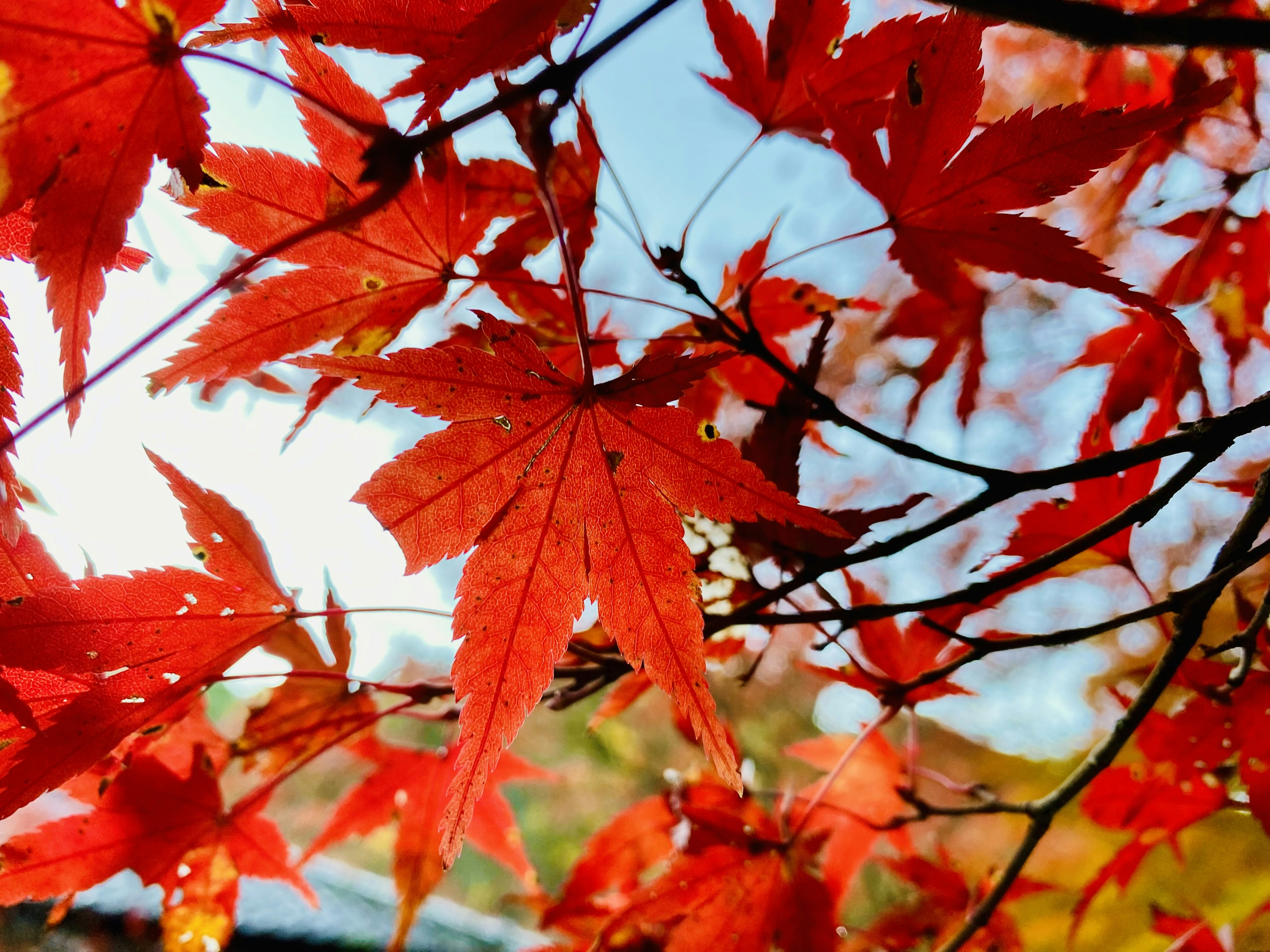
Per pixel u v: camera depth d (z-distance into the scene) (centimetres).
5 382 12
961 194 13
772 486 13
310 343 13
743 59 14
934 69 13
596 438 13
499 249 14
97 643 13
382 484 12
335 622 16
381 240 13
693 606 13
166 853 17
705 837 17
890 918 20
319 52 12
